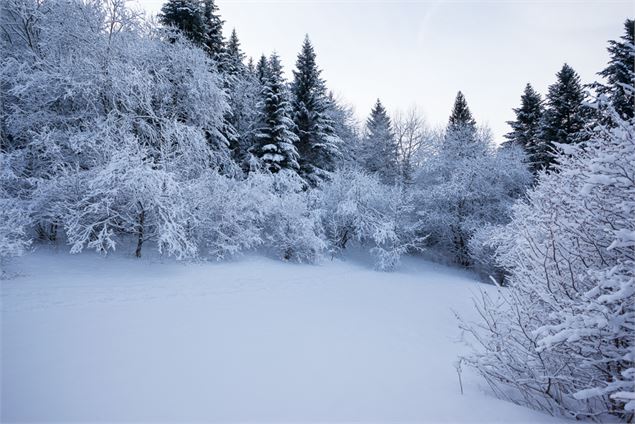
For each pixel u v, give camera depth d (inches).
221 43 855.7
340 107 1185.4
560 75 872.3
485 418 110.7
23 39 449.4
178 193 388.8
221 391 124.5
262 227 565.9
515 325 144.3
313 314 270.1
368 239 759.7
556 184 159.5
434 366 172.6
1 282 261.9
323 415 109.6
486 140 958.4
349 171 788.6
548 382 131.0
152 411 106.8
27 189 377.7
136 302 256.7
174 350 164.9
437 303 383.6
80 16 417.4
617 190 118.2
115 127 412.8
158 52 498.9
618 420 115.3
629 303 108.8
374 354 183.6
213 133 593.9
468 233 750.5
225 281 372.2
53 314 209.2
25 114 408.8
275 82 765.3
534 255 147.8
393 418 108.7
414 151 1259.8
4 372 128.4
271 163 720.3
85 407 106.9
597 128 140.9
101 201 339.6
